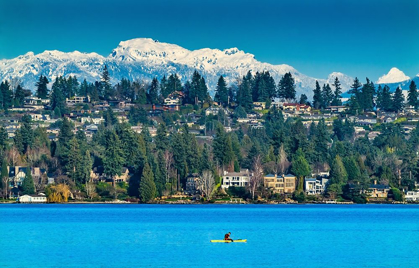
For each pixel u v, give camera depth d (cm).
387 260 17338
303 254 18112
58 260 17112
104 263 16750
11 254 17938
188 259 17262
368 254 18188
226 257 17562
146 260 17112
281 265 16675
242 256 17738
